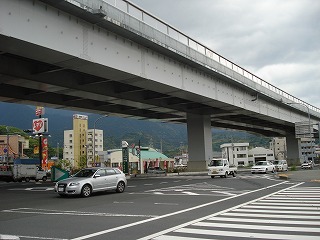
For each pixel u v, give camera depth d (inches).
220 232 340.5
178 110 1673.2
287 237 313.6
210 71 1325.0
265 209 493.7
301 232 335.3
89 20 801.6
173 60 1151.0
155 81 1051.3
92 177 738.2
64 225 394.9
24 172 1743.4
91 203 608.4
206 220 410.6
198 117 1843.0
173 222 401.1
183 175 1712.6
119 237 325.7
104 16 784.3
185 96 1327.5
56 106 1416.1
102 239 318.7
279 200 598.9
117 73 941.2
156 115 1926.7
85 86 1111.6
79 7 732.0
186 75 1222.9
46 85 1024.9
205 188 880.9
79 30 791.1
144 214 466.9
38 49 719.1
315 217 421.7
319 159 4232.3
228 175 1482.5
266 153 5036.9
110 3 845.2
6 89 1167.6
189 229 357.7
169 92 1237.7
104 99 1290.6
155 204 572.7
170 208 520.7
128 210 509.0
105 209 526.0
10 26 639.8
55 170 1424.7
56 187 730.8
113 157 3508.9
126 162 1827.0
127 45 941.8
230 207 520.7
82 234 343.0
